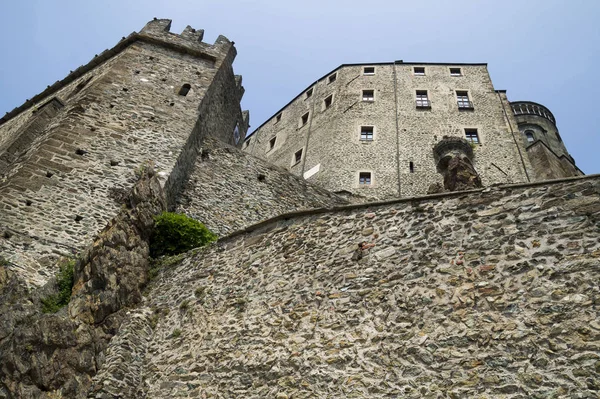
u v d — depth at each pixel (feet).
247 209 57.98
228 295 30.71
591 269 21.17
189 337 29.78
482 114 100.89
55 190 44.06
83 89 63.57
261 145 117.60
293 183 65.10
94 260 33.68
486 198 26.11
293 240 31.14
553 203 24.00
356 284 26.45
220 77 72.95
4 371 26.20
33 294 32.60
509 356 20.31
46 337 28.17
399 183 88.02
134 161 50.83
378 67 114.83
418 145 94.89
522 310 21.40
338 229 29.91
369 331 24.07
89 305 31.22
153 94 61.93
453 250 25.03
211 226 53.31
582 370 18.74
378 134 97.40
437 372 21.16
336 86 112.47
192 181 56.75
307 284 28.12
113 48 72.49
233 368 26.40
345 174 90.43
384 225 28.37
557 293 21.18
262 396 24.30
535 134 118.83
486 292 22.72
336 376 23.16
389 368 22.26
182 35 75.51
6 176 45.52
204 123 65.21
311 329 25.75
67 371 27.66
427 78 110.42
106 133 52.65
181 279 34.19
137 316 31.89
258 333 27.30
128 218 37.88
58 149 48.14
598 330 19.44
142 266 35.91
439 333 22.35
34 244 38.78
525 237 23.63
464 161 79.56
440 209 27.12
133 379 28.63
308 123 109.29
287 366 24.80
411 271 25.35
